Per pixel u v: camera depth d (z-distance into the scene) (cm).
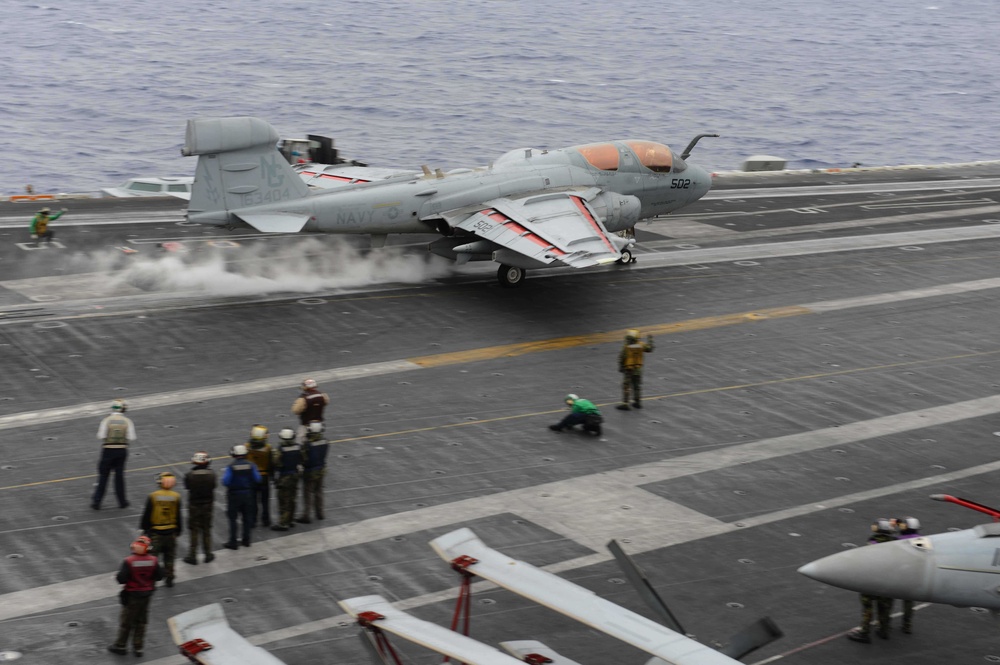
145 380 3120
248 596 2052
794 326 3900
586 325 3803
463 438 2830
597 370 3375
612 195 4425
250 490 2214
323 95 13012
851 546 2341
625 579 2156
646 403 3131
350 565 2183
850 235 5334
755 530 2395
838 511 2505
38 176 8831
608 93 14012
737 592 2128
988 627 2050
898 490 2628
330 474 2594
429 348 3497
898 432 2992
